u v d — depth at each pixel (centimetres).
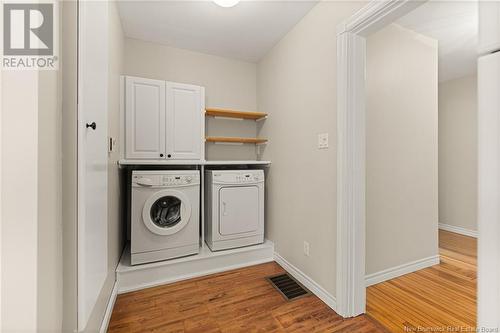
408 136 220
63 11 88
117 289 186
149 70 258
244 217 246
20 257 65
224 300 177
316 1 186
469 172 336
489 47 40
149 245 207
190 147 248
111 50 166
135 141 224
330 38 172
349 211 156
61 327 86
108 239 155
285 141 235
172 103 240
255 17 210
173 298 180
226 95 296
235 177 243
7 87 64
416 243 227
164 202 226
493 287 39
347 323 152
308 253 196
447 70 321
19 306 65
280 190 244
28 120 66
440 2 183
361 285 160
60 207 84
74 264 88
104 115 123
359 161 157
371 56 197
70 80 89
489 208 40
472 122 334
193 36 245
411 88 221
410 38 220
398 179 214
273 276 215
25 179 65
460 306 171
